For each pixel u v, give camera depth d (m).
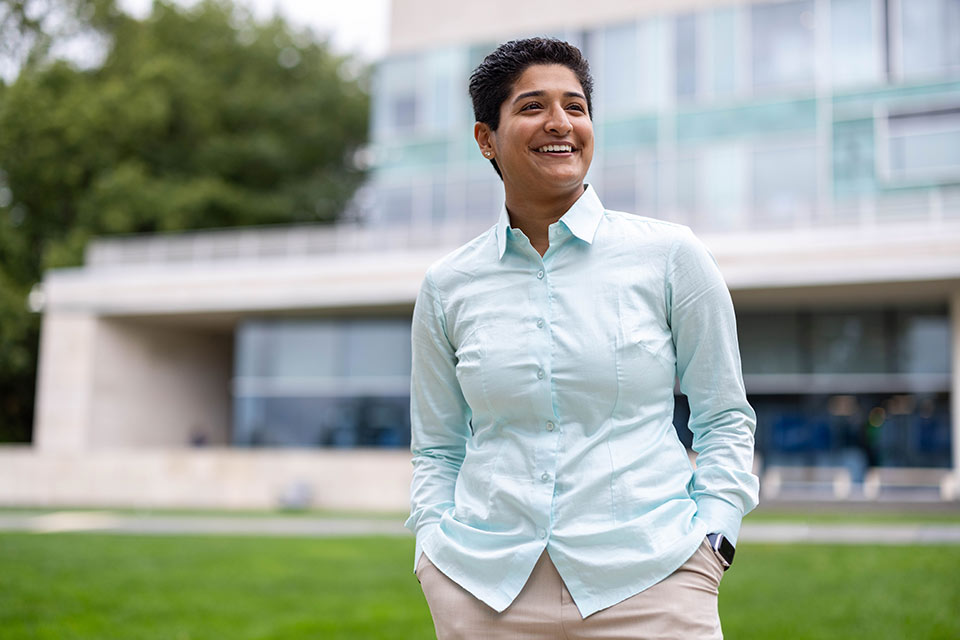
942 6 19.58
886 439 20.09
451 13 24.11
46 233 31.70
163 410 26.27
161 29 33.62
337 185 35.56
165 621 6.48
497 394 2.08
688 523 1.98
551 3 22.98
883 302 19.59
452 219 23.31
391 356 22.56
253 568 9.27
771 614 6.48
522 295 2.13
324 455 20.53
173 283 23.03
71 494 22.06
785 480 19.66
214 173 33.53
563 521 1.98
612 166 21.78
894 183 19.45
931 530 12.55
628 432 2.03
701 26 21.48
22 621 6.38
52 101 29.62
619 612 1.91
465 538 2.08
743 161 20.69
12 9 31.09
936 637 5.58
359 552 10.66
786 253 18.16
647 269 2.12
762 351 20.31
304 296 21.86
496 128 2.24
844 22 20.31
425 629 6.12
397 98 24.38
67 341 24.05
